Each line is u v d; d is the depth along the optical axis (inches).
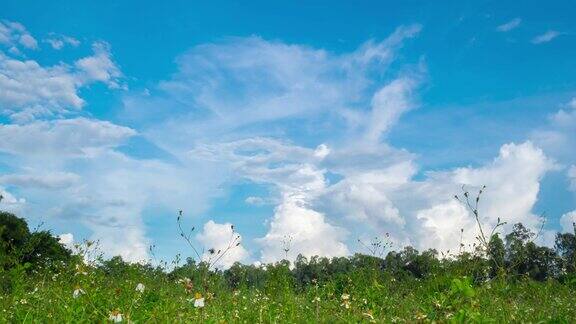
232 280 507.8
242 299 395.2
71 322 268.4
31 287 437.7
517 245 449.7
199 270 443.2
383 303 386.9
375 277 509.7
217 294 411.5
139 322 272.4
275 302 397.1
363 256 574.9
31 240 704.4
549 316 309.0
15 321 291.7
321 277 546.3
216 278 449.1
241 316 319.6
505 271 417.7
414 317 282.2
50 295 358.9
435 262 522.3
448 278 459.2
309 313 341.1
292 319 312.3
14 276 426.9
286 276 526.6
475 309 278.7
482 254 450.0
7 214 1218.0
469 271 457.4
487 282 400.5
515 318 301.7
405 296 456.8
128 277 503.2
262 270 529.3
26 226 1250.0
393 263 566.9
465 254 471.2
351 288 481.4
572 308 342.0
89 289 361.1
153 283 481.1
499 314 316.8
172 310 294.5
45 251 981.8
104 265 522.6
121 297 361.1
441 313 270.4
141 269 534.9
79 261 452.8
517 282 442.3
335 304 373.4
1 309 322.3
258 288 504.4
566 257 457.4
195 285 415.8
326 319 309.6
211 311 313.9
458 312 252.1
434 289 458.6
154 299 371.2
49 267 508.1
